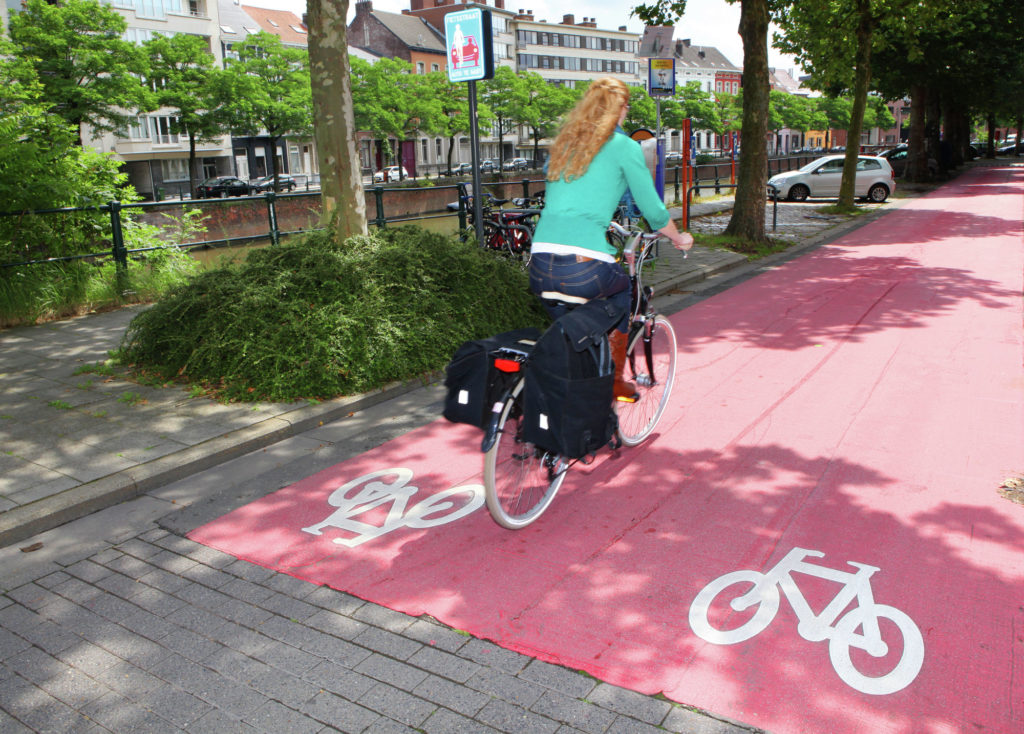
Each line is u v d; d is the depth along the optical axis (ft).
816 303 30.27
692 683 8.91
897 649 9.36
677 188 79.00
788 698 8.61
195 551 12.59
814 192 84.64
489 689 8.96
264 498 14.47
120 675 9.52
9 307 28.25
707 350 23.94
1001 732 8.00
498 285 24.36
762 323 27.27
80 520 13.83
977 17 102.37
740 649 9.48
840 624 9.89
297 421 17.78
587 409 11.76
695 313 29.68
